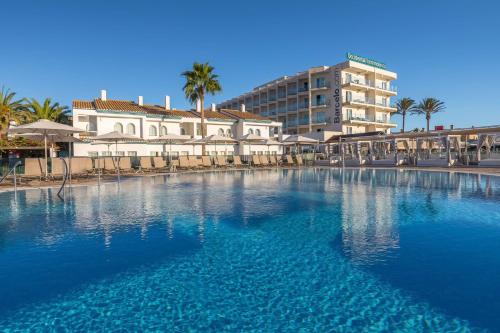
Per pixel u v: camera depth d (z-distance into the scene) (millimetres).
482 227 6961
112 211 8859
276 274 4625
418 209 8953
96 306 3770
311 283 4324
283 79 61344
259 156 29531
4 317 3555
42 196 11383
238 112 41500
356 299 3865
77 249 5688
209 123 35344
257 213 8633
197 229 7027
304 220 7816
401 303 3762
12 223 7504
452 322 3363
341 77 51406
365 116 54562
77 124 27828
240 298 3926
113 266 4945
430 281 4316
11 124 31594
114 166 20875
